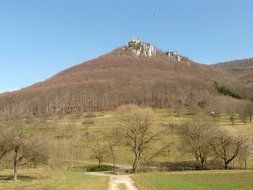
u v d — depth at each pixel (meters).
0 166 76.69
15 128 63.97
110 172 105.06
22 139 63.12
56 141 125.31
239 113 185.88
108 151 128.88
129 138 112.44
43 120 190.12
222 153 108.56
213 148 108.62
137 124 110.88
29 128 69.56
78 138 139.75
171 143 121.88
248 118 192.75
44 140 68.25
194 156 117.25
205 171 90.56
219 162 113.56
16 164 63.22
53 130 156.62
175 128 135.88
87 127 169.62
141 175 81.00
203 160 109.12
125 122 112.62
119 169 111.56
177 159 119.12
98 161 128.38
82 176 77.81
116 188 51.38
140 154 116.62
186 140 111.69
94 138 143.50
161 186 53.03
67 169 105.38
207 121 116.06
